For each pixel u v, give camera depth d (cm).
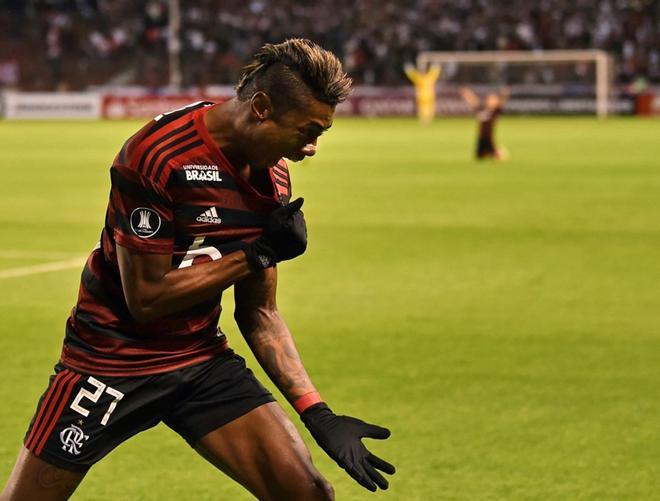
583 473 1145
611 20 10781
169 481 1140
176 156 739
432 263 2469
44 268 2433
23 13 11025
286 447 791
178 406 803
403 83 10544
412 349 1678
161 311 752
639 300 2045
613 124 8831
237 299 841
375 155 6003
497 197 3850
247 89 738
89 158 5694
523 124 8950
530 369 1560
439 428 1296
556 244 2741
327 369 1562
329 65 722
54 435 779
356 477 760
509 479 1128
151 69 10631
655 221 3164
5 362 1611
